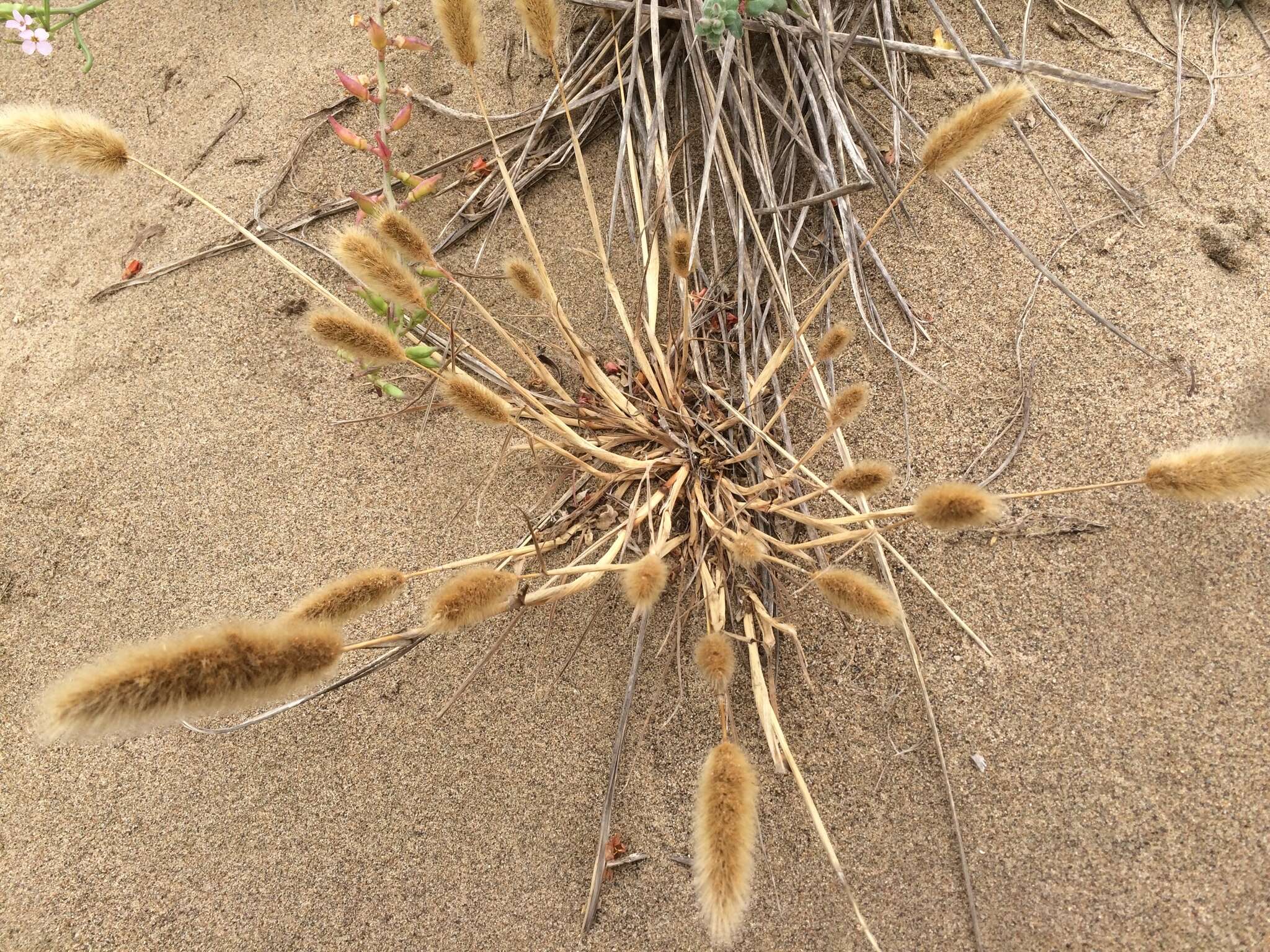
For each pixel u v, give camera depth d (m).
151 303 0.50
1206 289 0.44
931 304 0.45
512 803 0.39
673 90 0.51
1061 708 0.38
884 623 0.32
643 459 0.44
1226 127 0.47
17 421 0.48
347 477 0.46
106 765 0.41
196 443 0.47
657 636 0.41
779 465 0.44
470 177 0.51
